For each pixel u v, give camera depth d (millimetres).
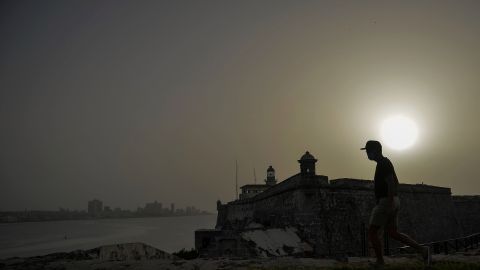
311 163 27781
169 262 9766
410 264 8820
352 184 29109
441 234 37719
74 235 168875
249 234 23453
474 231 45062
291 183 28219
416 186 36844
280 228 25906
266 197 34281
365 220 28547
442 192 41375
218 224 53812
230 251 23016
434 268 8047
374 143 8055
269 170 61938
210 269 8961
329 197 27250
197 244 33844
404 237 8297
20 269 8977
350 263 9617
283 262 9844
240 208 44500
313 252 23797
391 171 7777
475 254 11477
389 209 7711
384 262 8883
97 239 136625
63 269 8984
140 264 9453
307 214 25719
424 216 36125
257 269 8781
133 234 164875
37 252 94250
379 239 8203
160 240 123125
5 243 131500
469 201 46438
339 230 26422
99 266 9250
